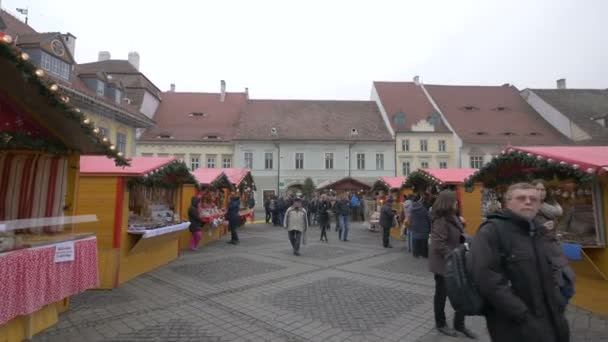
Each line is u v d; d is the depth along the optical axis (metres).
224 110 40.72
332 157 37.16
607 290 4.92
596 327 4.55
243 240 13.34
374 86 43.94
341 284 6.72
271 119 39.44
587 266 5.01
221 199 15.88
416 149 37.56
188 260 9.13
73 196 5.51
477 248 2.36
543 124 39.78
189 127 37.97
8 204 5.18
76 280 4.71
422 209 8.47
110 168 6.86
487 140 37.09
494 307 2.33
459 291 2.52
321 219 13.33
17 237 3.93
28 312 3.82
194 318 4.88
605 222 4.93
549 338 2.15
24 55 3.56
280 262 8.88
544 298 2.25
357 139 37.28
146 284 6.70
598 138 35.56
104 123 20.78
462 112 40.28
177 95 41.72
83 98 18.08
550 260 2.34
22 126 4.80
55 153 5.29
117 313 5.07
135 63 37.06
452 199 4.37
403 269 8.11
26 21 23.64
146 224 7.61
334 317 4.95
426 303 5.60
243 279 7.09
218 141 36.75
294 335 4.33
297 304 5.51
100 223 6.60
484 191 10.41
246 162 36.66
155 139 35.94
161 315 5.00
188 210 10.85
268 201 21.80
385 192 18.94
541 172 6.11
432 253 4.42
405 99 41.97
